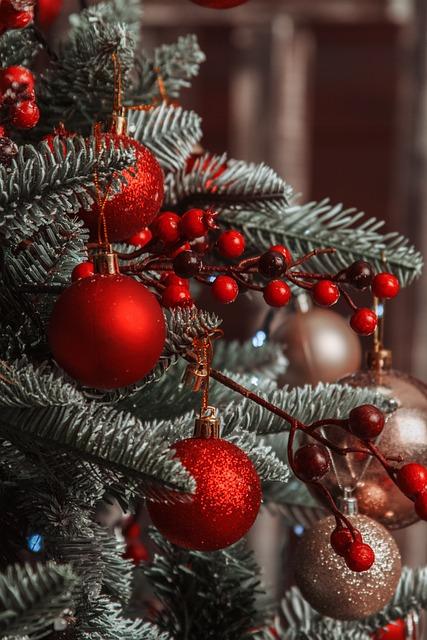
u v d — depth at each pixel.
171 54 1.03
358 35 2.04
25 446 0.84
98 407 0.87
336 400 0.94
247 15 1.95
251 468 0.86
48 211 0.83
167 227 0.88
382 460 0.87
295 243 1.02
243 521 0.85
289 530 1.24
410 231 1.97
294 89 1.97
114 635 0.91
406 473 0.86
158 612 1.04
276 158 1.97
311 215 1.02
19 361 0.85
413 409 0.97
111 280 0.81
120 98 0.93
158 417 0.97
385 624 1.06
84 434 0.82
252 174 0.98
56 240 0.86
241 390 0.88
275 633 1.08
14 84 0.83
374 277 0.89
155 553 1.06
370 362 1.02
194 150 1.05
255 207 0.99
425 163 1.96
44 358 0.90
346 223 1.03
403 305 1.96
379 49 2.05
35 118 0.85
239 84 1.97
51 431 0.83
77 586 0.85
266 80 1.97
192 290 1.26
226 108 2.04
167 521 0.85
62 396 0.81
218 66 2.02
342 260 1.02
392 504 0.97
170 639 0.99
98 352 0.80
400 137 2.00
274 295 0.87
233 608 1.02
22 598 0.75
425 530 1.97
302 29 1.97
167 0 1.95
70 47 0.98
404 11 1.95
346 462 0.95
